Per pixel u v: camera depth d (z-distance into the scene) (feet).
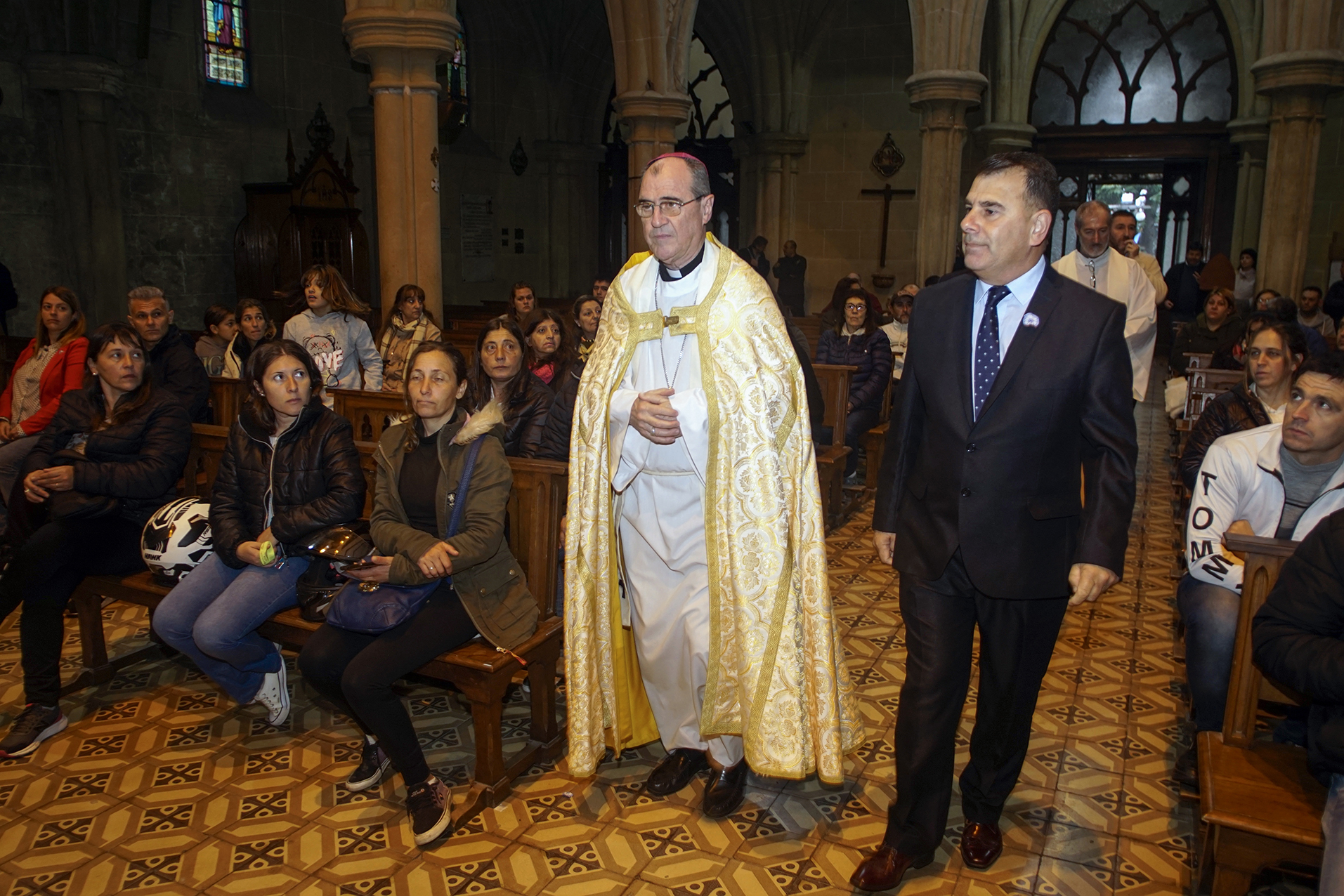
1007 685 7.65
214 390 17.04
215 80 41.29
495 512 9.12
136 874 8.19
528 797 9.43
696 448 8.28
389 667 8.56
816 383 13.91
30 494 10.71
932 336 7.60
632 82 34.17
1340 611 6.29
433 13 23.45
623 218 62.75
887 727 10.78
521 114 56.39
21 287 34.37
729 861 8.40
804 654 8.51
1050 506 7.16
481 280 55.06
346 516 10.07
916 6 35.09
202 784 9.62
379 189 24.63
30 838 8.68
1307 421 8.16
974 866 8.23
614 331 8.89
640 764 10.09
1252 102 45.80
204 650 9.73
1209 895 7.86
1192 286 42.83
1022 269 7.13
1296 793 7.00
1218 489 9.27
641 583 8.96
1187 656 9.48
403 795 9.45
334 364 17.26
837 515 19.10
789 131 54.08
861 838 8.74
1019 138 50.06
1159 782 9.66
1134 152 49.75
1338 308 29.81
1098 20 49.26
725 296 8.43
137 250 38.40
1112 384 6.95
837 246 55.16
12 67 33.32
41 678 10.38
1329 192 44.96
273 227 41.27
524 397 12.31
